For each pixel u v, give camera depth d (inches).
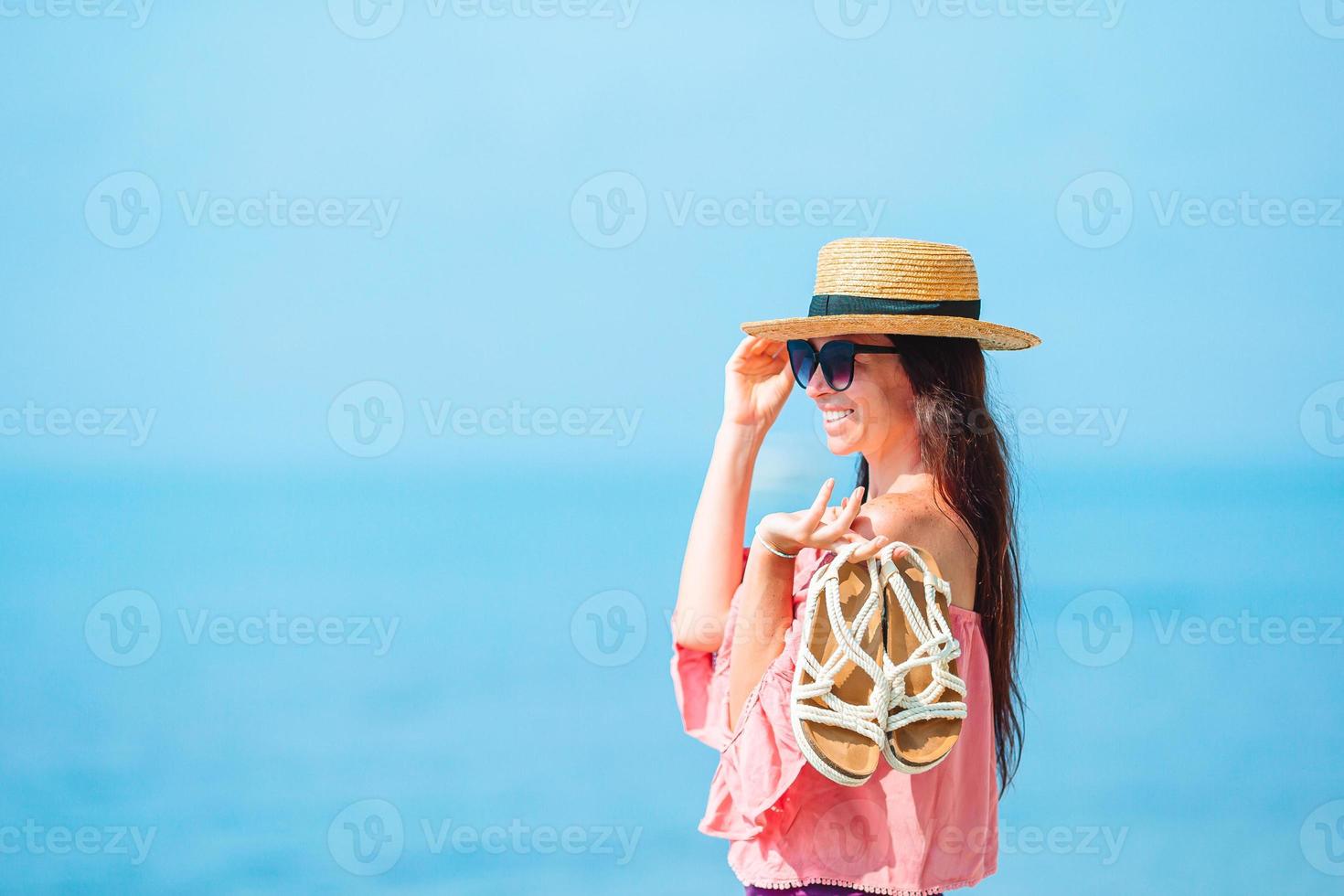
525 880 717.9
